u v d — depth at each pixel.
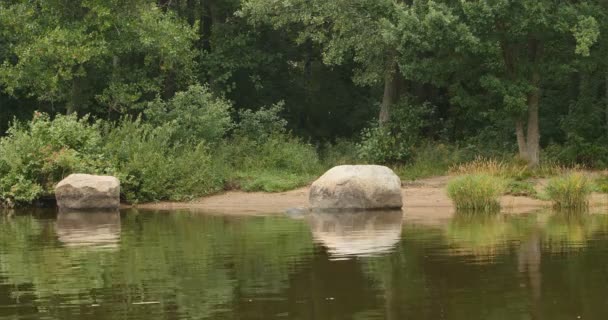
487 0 28.03
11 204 24.80
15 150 25.48
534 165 29.55
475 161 29.42
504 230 16.50
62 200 23.84
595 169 30.77
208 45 38.62
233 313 9.32
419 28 28.08
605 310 9.18
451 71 29.44
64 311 9.55
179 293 10.45
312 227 17.80
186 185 26.27
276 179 28.19
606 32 28.58
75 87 30.80
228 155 30.22
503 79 29.30
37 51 28.45
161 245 14.98
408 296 10.06
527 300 9.71
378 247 14.23
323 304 9.72
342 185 21.98
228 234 16.62
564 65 29.20
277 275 11.59
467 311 9.22
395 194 22.20
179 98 30.25
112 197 23.77
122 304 9.86
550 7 28.08
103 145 27.45
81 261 13.16
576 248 13.72
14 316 9.36
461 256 13.03
